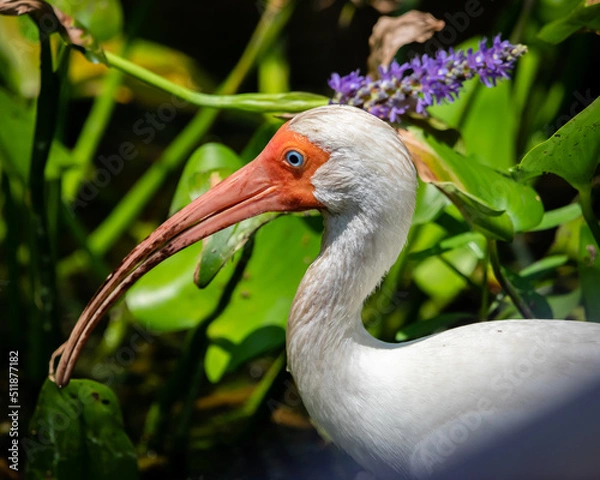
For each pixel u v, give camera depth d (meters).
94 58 8.23
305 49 16.16
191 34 17.36
